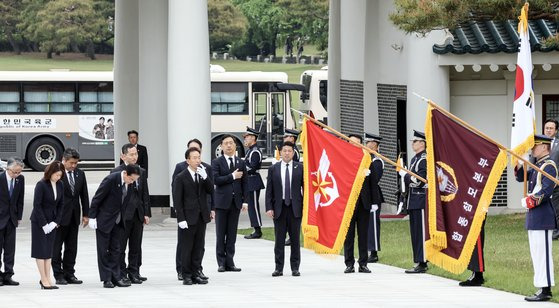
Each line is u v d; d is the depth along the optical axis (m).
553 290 19.62
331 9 43.72
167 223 34.53
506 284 20.53
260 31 113.75
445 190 20.09
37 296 20.00
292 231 22.64
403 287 20.73
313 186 22.45
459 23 29.67
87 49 109.56
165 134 37.12
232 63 113.44
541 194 18.61
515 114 20.70
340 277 22.41
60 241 21.77
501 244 26.73
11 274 21.66
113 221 21.19
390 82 36.38
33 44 112.75
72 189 21.75
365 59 38.56
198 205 21.44
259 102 60.97
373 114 38.03
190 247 21.45
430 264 23.50
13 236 21.66
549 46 30.86
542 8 28.75
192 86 33.88
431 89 33.66
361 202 22.94
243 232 31.92
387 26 36.47
